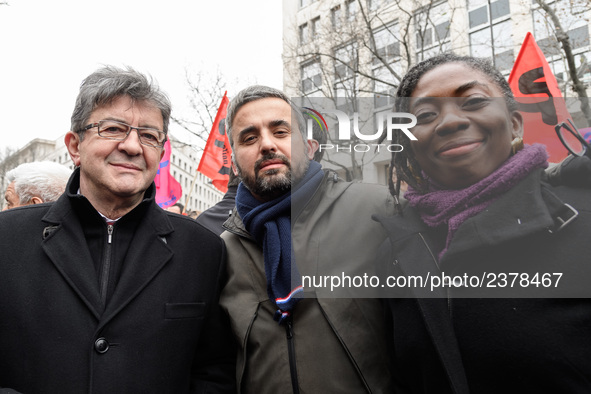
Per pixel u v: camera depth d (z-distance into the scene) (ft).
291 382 4.35
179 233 4.97
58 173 7.68
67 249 4.29
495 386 3.33
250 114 4.99
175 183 14.56
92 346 4.00
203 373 4.85
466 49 27.12
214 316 4.90
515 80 5.60
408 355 3.85
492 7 26.09
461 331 3.47
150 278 4.45
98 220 4.56
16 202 7.76
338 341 4.40
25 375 3.85
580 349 3.06
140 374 4.09
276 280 4.58
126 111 4.62
